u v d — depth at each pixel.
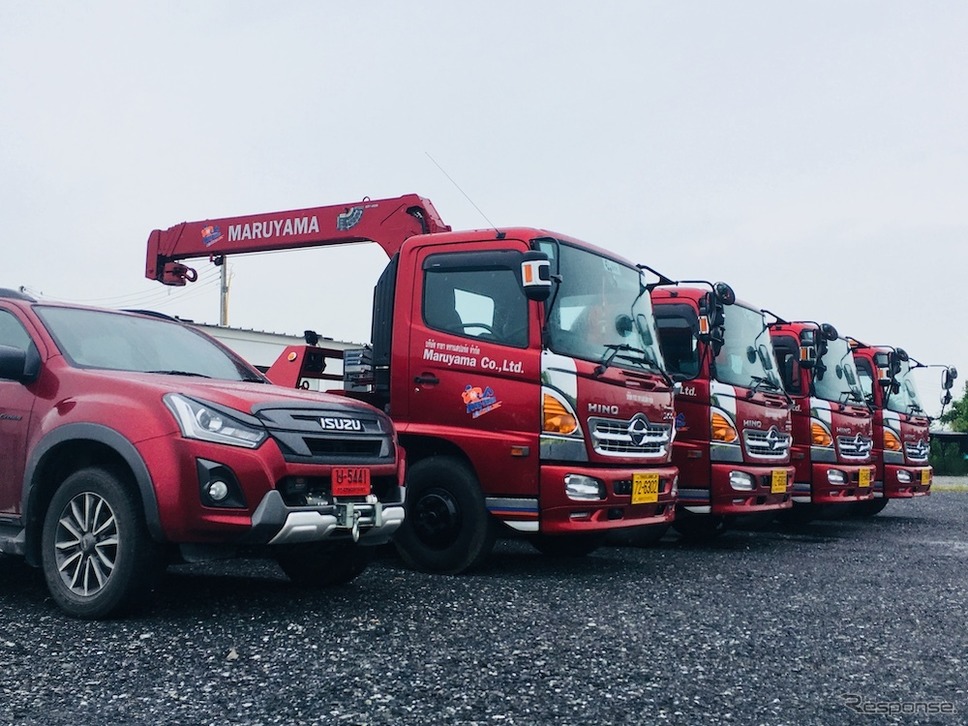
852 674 4.56
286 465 5.19
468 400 7.64
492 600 6.20
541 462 7.31
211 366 6.65
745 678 4.43
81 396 5.45
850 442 12.95
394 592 6.39
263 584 6.53
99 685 4.02
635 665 4.58
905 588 7.23
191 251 12.87
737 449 10.13
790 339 12.61
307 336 9.85
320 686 4.07
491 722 3.68
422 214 11.02
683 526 11.00
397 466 6.00
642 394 8.04
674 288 10.55
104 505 5.23
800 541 11.01
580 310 7.80
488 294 7.68
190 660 4.41
